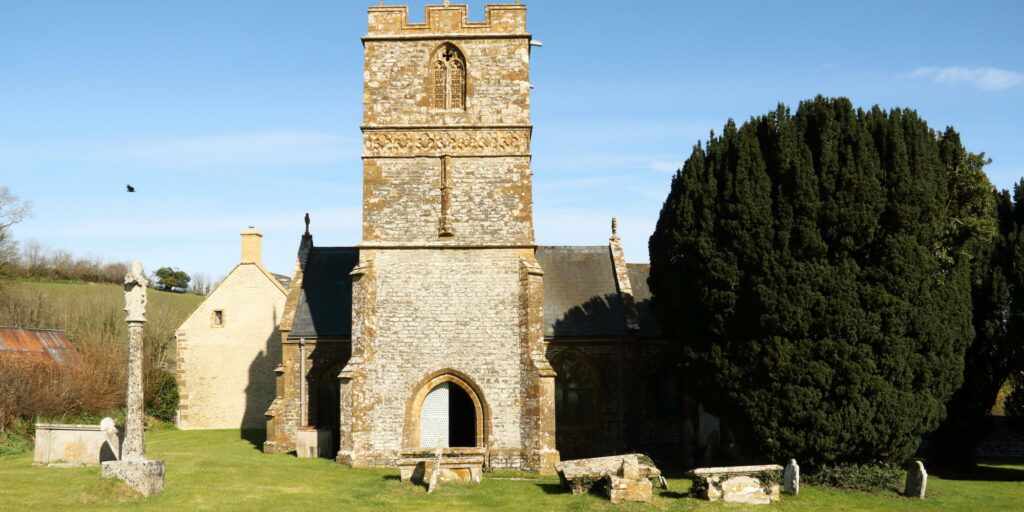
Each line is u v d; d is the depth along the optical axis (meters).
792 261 24.95
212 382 45.94
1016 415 30.86
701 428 34.69
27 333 40.91
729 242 26.27
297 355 34.34
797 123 26.75
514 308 28.95
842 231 24.80
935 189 25.39
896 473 24.55
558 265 37.66
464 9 30.05
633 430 34.25
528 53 30.05
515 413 28.48
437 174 29.56
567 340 34.50
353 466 27.80
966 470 30.47
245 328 46.31
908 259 24.50
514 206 29.41
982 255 29.16
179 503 19.95
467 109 29.69
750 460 26.91
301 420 33.72
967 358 29.02
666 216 31.45
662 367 35.31
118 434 25.75
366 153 29.64
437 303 29.03
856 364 24.22
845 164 25.00
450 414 34.72
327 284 36.38
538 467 27.45
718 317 26.30
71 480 22.08
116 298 58.91
